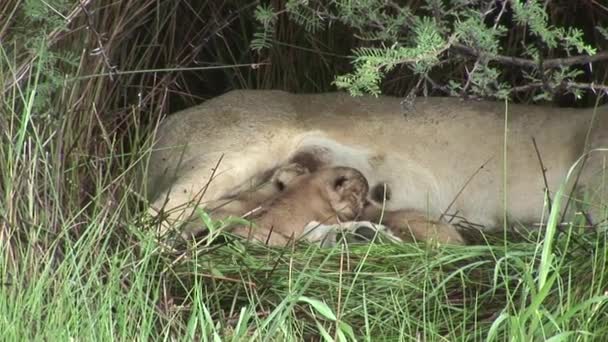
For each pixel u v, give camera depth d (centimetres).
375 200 1454
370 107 1459
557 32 1127
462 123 1452
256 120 1420
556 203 992
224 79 1747
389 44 1441
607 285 1069
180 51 1612
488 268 1169
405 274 1170
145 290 1068
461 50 1170
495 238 1393
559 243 1174
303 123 1437
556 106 1633
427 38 1084
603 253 1095
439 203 1459
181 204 1323
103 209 1106
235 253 1205
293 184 1380
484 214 1455
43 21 1183
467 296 1131
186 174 1375
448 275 1152
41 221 1087
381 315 1088
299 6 1420
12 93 1141
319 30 1716
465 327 1055
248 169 1403
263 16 1270
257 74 1727
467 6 1259
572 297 1044
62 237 1074
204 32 1642
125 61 1438
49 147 1149
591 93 1638
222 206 1343
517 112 1456
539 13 1123
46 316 978
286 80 1727
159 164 1387
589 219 1234
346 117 1448
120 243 1113
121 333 961
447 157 1452
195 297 1030
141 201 1274
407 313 1064
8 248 1048
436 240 1236
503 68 1647
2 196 1084
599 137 1400
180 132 1408
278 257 1198
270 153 1420
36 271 1023
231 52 1711
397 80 1662
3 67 1157
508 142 1438
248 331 1025
